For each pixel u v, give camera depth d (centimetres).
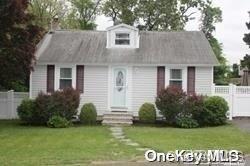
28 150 1753
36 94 2952
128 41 3048
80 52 3016
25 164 1459
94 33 3250
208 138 2125
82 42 3141
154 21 4838
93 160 1543
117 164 1490
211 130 2466
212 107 2703
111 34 3044
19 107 2752
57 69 2944
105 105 2928
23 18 2558
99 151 1717
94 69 2938
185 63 2869
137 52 2997
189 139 2081
